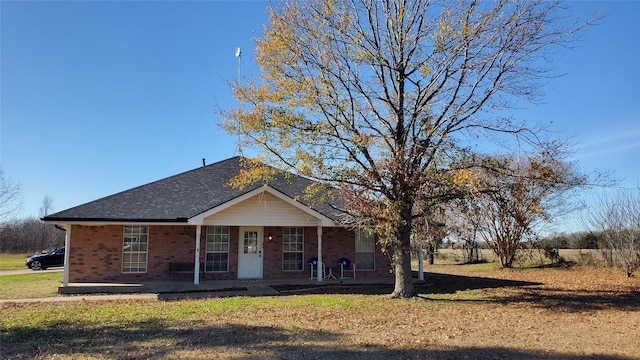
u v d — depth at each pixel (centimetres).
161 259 1889
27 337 883
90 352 764
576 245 3078
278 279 1972
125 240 1867
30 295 1565
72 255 1823
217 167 2314
